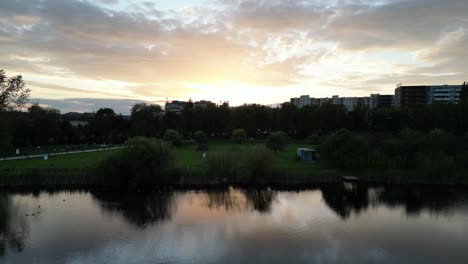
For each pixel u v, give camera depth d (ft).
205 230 153.79
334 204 195.93
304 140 537.24
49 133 447.01
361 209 187.01
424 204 195.62
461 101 472.85
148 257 126.31
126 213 175.83
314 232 153.07
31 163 262.26
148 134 482.28
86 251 130.62
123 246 135.44
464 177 239.30
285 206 192.03
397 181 243.19
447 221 167.94
